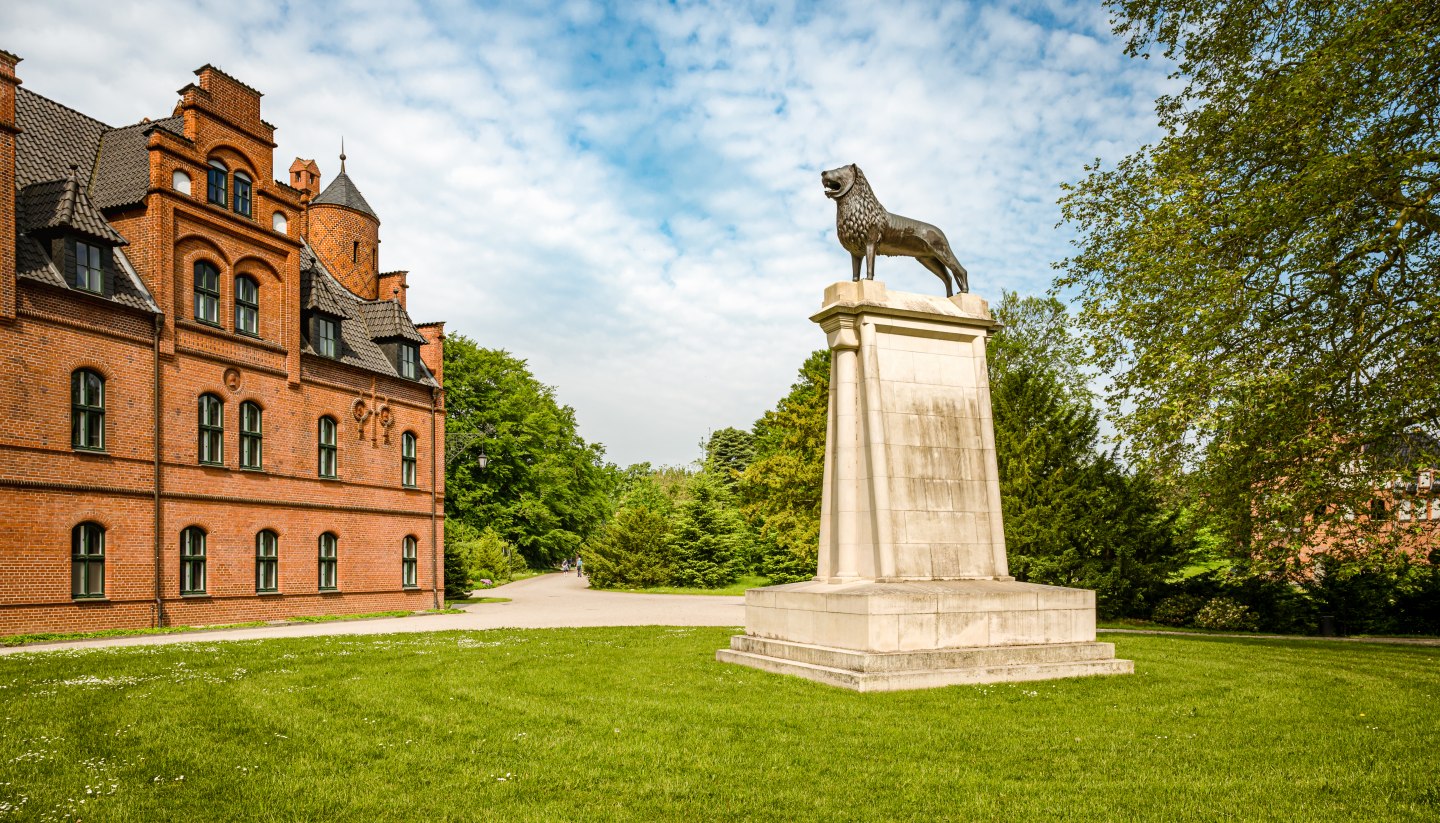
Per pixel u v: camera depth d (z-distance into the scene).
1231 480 19.72
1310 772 8.05
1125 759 8.51
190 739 9.26
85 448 23.61
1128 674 13.82
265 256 30.06
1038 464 32.56
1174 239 20.95
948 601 13.20
